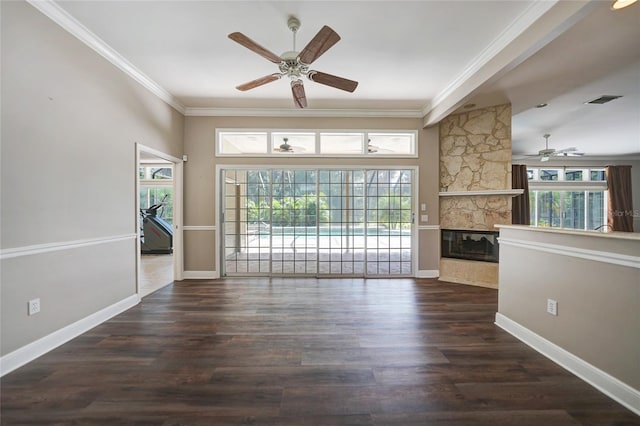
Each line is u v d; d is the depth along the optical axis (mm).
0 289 2068
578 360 2043
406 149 5051
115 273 3213
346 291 4117
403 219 5062
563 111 4660
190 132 4852
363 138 4938
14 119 2158
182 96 4336
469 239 4746
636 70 3217
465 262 4594
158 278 4910
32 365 2166
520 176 6992
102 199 3021
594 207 8359
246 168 4922
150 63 3346
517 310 2674
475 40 2875
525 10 2418
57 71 2496
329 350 2416
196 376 2037
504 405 1751
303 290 4168
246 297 3846
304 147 5020
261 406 1738
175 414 1666
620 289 1792
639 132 5938
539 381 1987
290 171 5051
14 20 2150
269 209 5066
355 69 3477
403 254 5070
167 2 2350
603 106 4406
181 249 4793
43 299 2369
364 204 5043
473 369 2137
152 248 7512
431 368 2150
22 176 2215
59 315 2512
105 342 2545
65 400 1777
